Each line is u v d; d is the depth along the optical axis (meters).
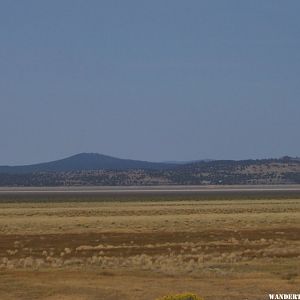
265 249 87.69
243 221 142.50
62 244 98.75
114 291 52.16
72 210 192.62
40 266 70.88
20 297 50.38
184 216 160.25
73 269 67.25
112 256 81.88
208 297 49.25
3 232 119.81
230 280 58.09
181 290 52.44
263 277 60.12
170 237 108.06
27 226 131.50
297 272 63.91
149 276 60.84
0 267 69.56
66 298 49.75
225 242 99.00
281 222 140.50
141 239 104.94
